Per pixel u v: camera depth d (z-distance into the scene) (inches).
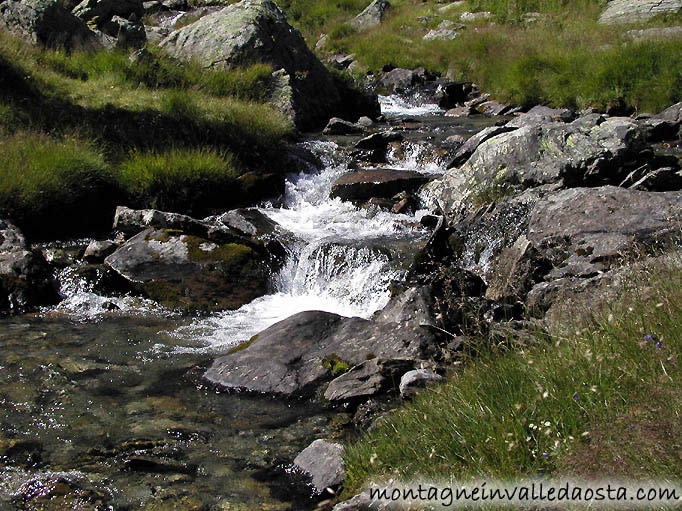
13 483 177.3
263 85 626.2
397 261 335.9
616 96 653.3
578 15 1104.8
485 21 1190.9
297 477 179.3
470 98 837.8
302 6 1416.1
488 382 171.9
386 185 440.5
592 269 283.1
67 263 343.9
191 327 294.7
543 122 425.1
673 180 362.3
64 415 213.0
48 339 274.4
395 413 192.2
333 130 603.8
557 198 332.2
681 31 822.5
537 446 142.7
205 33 690.8
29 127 446.9
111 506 168.6
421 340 237.8
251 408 219.1
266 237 371.6
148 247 347.3
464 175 410.6
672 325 159.2
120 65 599.8
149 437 200.7
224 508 167.5
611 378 150.6
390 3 1400.1
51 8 663.1
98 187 413.4
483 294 294.0
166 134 482.3
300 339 254.1
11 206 375.9
